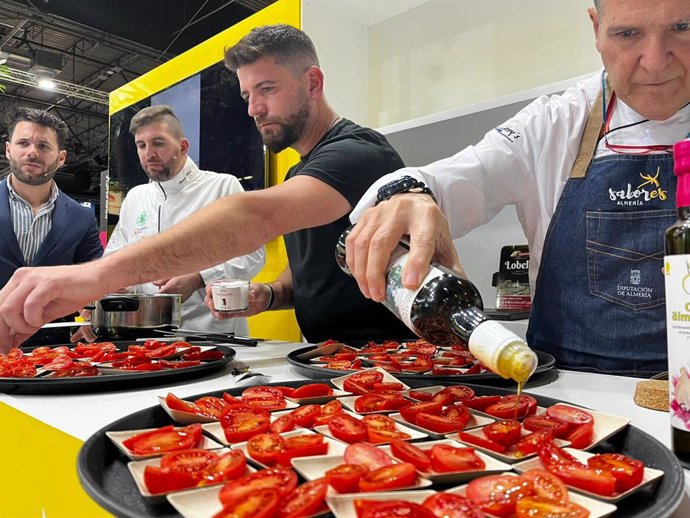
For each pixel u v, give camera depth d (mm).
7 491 797
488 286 2436
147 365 1004
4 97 10219
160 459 513
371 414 654
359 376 840
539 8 2258
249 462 526
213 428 627
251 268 2654
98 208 13078
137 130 2855
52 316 913
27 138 3105
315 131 1820
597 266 1101
